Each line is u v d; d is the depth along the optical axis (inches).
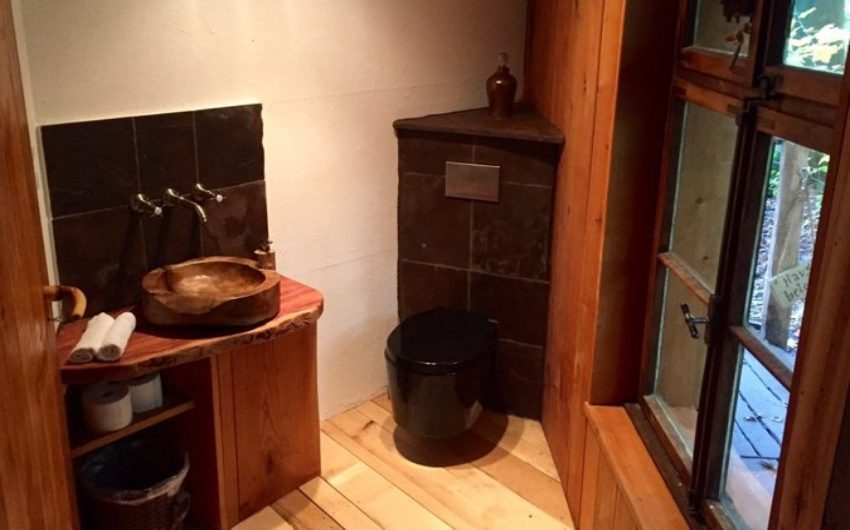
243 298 73.7
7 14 41.1
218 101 82.7
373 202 102.1
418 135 100.3
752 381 53.5
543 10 100.7
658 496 61.7
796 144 45.3
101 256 76.7
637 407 74.7
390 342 94.0
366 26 93.4
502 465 96.1
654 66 65.9
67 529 48.8
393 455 98.3
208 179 83.5
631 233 70.5
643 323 73.1
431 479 93.4
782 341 48.7
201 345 71.7
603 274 71.7
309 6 87.4
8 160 37.0
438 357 89.6
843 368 32.7
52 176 71.4
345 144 96.0
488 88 102.1
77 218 74.0
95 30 71.9
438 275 105.9
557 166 93.9
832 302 33.7
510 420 106.7
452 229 102.8
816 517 34.8
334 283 101.1
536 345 102.7
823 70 42.7
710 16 60.1
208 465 82.1
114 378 67.5
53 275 73.2
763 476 53.0
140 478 83.9
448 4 101.0
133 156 76.8
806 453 35.8
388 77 97.7
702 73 58.6
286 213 92.4
